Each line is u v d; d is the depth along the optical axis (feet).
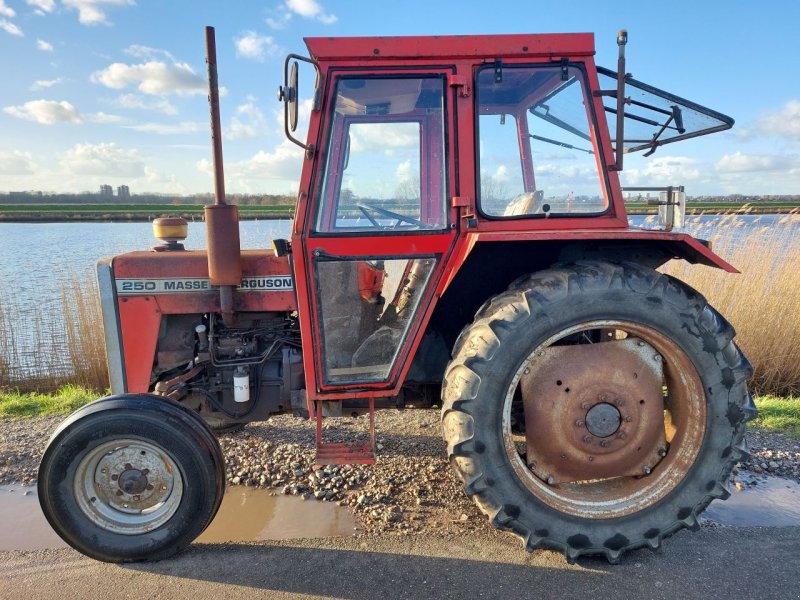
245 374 11.18
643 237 8.66
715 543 9.51
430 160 9.72
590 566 8.83
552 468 9.21
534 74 9.52
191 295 11.05
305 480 12.17
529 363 8.89
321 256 9.48
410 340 9.89
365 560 9.02
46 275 29.76
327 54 9.05
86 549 9.03
